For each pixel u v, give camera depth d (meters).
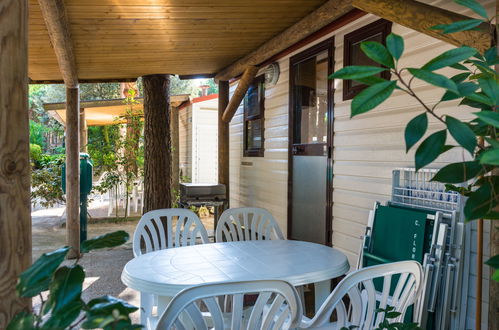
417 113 3.10
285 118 5.26
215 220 6.55
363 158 3.71
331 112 4.18
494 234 1.68
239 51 5.41
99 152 9.06
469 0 1.02
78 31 4.26
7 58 1.36
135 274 2.33
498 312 1.65
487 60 1.16
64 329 0.84
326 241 4.26
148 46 4.94
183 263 2.57
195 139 9.95
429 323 2.62
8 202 1.37
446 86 0.75
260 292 1.69
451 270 2.55
